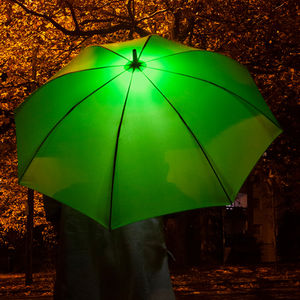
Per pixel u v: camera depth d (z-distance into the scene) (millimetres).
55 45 17641
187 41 16312
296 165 24344
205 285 18969
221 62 2535
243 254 37656
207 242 36125
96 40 17172
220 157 2416
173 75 2557
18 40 17922
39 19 16250
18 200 30531
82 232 2461
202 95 2508
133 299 2441
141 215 2273
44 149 2387
